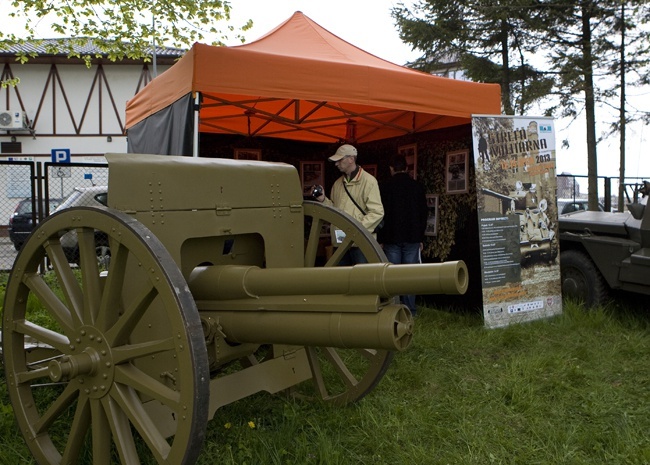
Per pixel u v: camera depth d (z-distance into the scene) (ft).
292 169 11.35
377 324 8.37
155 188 8.91
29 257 8.84
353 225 11.16
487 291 17.94
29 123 76.23
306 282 9.00
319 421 10.98
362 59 17.80
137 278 8.55
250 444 10.04
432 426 11.10
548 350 15.81
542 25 52.29
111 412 8.06
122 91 77.10
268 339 9.38
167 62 76.64
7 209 31.91
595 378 13.73
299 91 15.08
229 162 10.23
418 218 19.34
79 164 28.81
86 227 8.13
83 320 8.38
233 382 9.92
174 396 7.57
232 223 10.03
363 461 9.78
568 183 50.24
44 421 9.05
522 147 18.81
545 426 11.16
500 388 12.88
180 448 7.38
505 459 9.96
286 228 11.16
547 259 19.01
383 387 13.07
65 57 74.59
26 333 9.10
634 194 20.59
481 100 18.16
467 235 20.67
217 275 9.73
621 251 18.08
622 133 50.83
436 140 21.71
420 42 56.59
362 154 24.84
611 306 19.31
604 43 50.44
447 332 17.83
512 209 18.45
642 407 12.00
